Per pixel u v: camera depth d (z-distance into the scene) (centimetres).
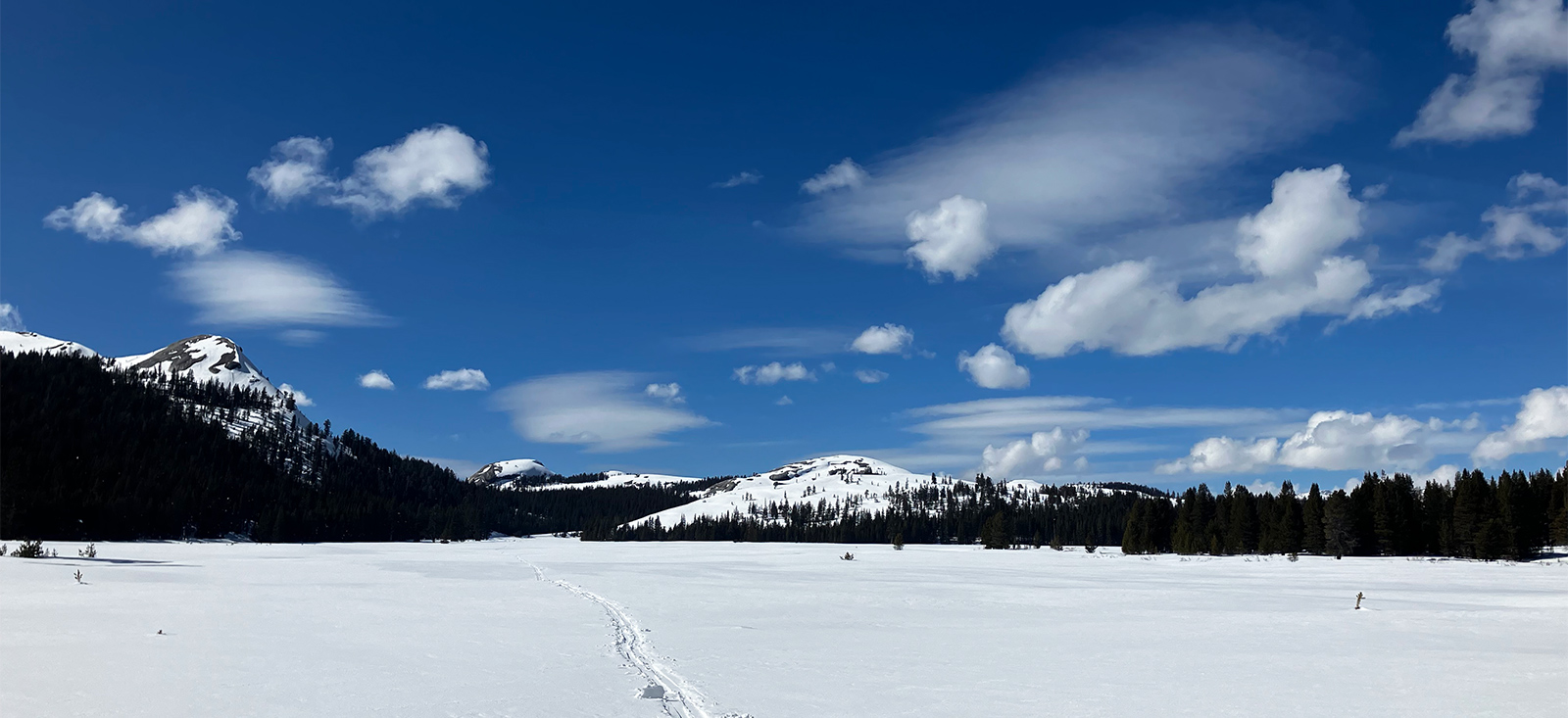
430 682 1997
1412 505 13000
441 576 6888
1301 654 2734
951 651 2773
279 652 2411
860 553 14675
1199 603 4831
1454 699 1975
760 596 5166
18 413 18888
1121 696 1995
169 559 8694
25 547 7300
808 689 2055
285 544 17762
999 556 13312
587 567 8856
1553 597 5266
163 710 1605
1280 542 13388
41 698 1672
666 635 3181
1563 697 1989
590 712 1689
